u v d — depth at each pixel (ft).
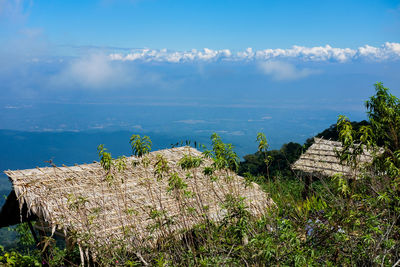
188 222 16.70
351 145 12.44
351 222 12.10
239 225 12.29
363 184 15.60
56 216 21.09
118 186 24.06
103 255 16.28
